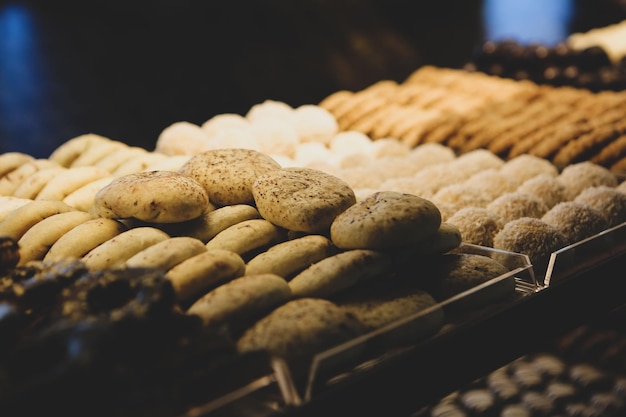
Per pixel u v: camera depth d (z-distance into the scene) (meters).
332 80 1.29
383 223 0.43
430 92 0.94
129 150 0.61
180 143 0.67
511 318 0.47
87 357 0.33
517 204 0.58
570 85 1.00
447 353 0.44
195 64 1.22
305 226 0.46
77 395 0.33
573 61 1.02
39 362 0.34
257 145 0.65
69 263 0.40
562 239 0.53
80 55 1.16
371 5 1.41
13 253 0.40
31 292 0.38
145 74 1.18
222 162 0.50
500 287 0.47
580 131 0.74
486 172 0.64
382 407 0.41
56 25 1.16
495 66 1.08
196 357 0.36
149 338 0.36
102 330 0.34
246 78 1.24
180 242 0.42
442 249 0.47
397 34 1.43
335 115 0.86
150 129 1.10
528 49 1.06
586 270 0.52
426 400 0.43
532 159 0.68
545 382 0.56
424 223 0.44
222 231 0.46
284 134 0.68
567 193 0.62
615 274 0.54
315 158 0.70
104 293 0.38
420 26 1.46
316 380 0.38
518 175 0.66
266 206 0.47
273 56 1.28
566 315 0.51
